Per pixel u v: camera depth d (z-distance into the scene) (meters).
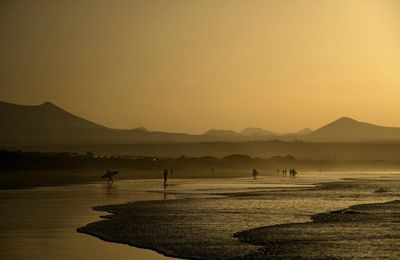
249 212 104.62
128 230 79.88
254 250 64.38
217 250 64.69
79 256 61.06
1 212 101.62
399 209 109.12
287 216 98.44
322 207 115.31
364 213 101.31
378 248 65.06
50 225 84.25
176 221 90.50
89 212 102.75
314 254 61.66
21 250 64.12
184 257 61.06
